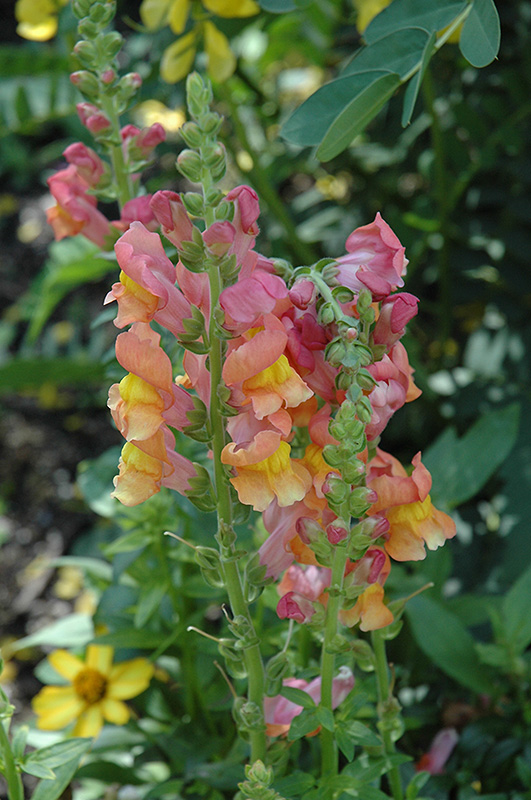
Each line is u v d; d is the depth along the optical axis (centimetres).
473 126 104
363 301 56
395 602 61
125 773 80
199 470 59
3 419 169
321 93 60
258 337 55
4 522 150
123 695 82
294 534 60
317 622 60
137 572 78
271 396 55
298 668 69
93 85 71
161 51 98
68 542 145
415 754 78
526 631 74
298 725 60
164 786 71
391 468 60
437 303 138
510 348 115
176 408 58
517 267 114
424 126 114
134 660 83
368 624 59
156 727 84
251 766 59
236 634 60
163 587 75
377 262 57
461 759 74
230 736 77
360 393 55
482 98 104
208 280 57
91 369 113
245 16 96
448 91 114
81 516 149
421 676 83
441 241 117
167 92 102
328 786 62
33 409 171
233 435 58
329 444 56
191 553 75
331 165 131
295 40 126
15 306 180
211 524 73
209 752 75
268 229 132
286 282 58
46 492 155
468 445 83
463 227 114
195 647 78
